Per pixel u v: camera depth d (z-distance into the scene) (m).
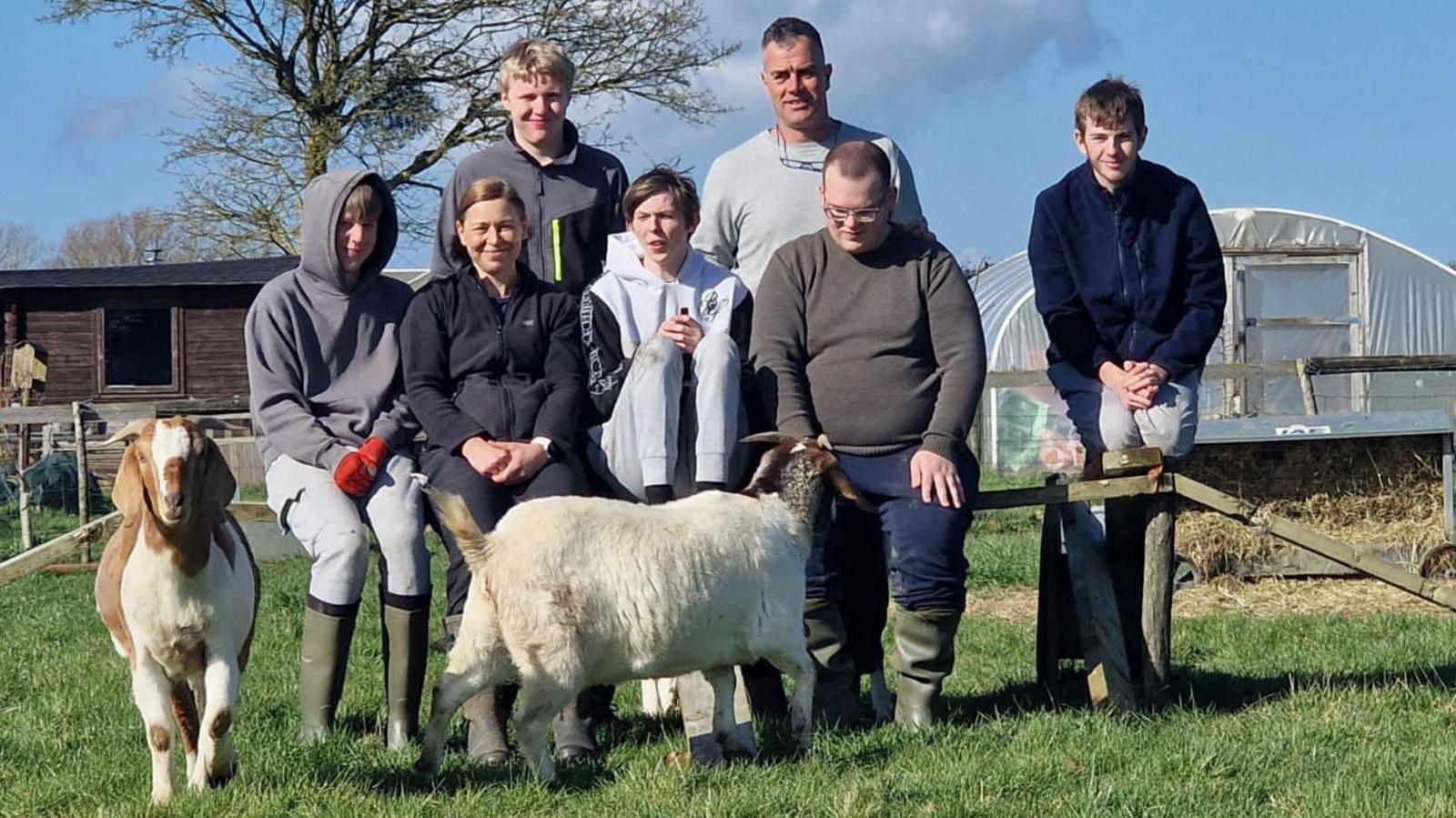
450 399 6.95
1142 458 7.39
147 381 32.16
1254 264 26.34
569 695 5.88
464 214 6.92
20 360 29.78
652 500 6.80
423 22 31.95
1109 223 7.56
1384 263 26.47
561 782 6.07
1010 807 5.70
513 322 6.96
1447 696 7.56
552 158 8.08
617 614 5.92
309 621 7.01
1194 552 12.97
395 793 5.90
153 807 5.62
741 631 6.25
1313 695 7.64
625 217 7.28
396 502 6.97
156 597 5.76
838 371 7.21
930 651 7.09
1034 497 7.38
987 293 30.56
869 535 7.59
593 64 31.58
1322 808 5.63
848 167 6.94
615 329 7.11
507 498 6.82
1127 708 7.25
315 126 31.94
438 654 9.62
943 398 7.10
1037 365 26.86
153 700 5.86
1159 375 7.46
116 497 5.79
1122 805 5.66
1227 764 6.20
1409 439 14.23
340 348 7.26
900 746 6.59
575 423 6.88
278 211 32.31
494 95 32.06
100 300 31.62
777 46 8.08
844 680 7.27
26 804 5.94
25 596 13.89
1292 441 13.96
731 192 8.33
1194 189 7.58
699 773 6.09
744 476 7.16
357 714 7.80
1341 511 14.02
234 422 24.91
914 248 7.25
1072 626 8.04
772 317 7.25
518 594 5.81
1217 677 8.46
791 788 5.80
